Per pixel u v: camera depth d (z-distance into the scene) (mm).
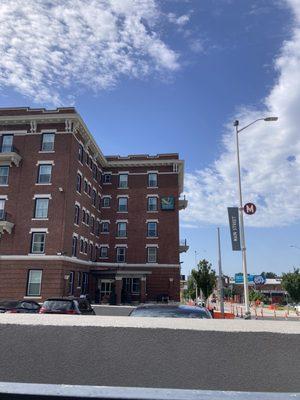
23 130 38875
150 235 49062
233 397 1588
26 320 3043
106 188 51062
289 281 52250
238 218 23312
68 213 37219
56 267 35344
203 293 45969
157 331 2920
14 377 2918
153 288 47062
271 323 3164
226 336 2893
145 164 51031
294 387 2785
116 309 19922
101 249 49312
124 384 2861
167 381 2852
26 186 37562
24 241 36312
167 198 49781
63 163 37625
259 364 2840
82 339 2941
